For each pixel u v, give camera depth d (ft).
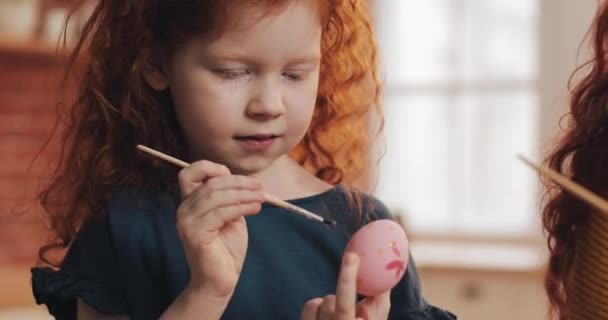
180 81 4.27
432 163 14.23
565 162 5.04
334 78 5.23
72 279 4.71
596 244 4.07
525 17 13.61
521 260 12.67
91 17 5.09
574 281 4.26
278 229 4.74
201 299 4.06
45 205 5.20
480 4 13.91
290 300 4.66
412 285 4.85
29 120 11.98
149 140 4.78
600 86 4.78
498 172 13.85
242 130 4.17
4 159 11.88
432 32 14.19
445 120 14.15
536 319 12.11
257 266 4.68
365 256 4.08
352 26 5.16
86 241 4.80
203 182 4.13
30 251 11.84
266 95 4.11
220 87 4.15
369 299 4.17
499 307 12.34
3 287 10.68
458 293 12.52
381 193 14.40
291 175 4.89
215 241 4.06
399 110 14.35
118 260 4.72
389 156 14.38
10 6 11.07
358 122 5.34
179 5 4.19
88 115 4.96
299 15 4.08
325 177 5.34
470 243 13.96
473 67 13.97
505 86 13.78
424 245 13.88
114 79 4.83
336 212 4.84
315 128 5.30
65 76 5.27
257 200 4.02
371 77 5.33
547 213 4.83
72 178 5.04
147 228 4.73
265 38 4.04
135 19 4.61
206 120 4.19
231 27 4.04
